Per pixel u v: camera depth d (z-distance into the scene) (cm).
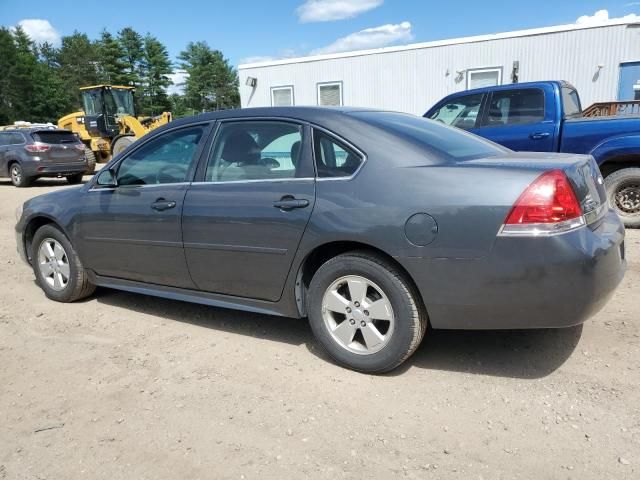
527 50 1330
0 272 611
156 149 423
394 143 325
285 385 328
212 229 374
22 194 1455
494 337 381
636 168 666
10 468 260
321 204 330
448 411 293
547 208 278
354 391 317
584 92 1293
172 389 328
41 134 1631
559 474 240
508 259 283
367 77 1527
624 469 241
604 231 309
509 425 278
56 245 490
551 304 283
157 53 8881
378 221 310
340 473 247
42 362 372
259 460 259
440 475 243
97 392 328
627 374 320
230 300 388
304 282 360
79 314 465
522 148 729
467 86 1409
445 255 295
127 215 423
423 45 1437
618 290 461
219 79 9312
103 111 2183
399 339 318
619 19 1232
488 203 286
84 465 260
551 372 329
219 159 386
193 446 271
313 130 348
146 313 463
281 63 1648
